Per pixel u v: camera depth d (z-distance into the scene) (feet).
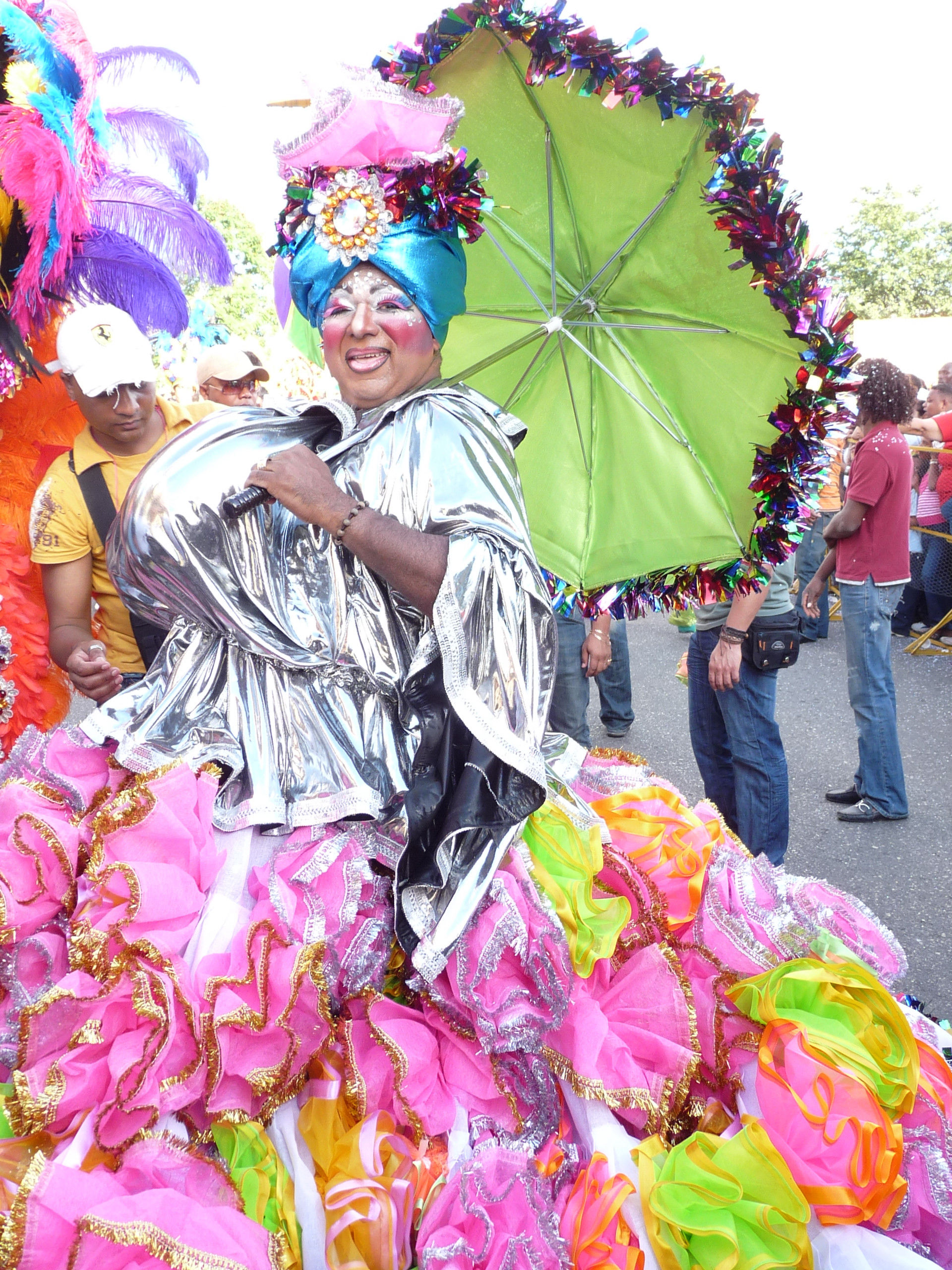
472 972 3.96
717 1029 4.23
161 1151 3.47
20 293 6.44
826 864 11.33
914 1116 4.18
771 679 9.56
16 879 4.08
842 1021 4.17
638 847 4.99
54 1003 3.62
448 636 3.97
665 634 24.11
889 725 12.29
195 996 3.69
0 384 6.75
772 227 4.92
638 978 4.29
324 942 3.84
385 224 4.33
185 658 4.64
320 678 4.55
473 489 4.16
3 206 6.08
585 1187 3.82
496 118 5.78
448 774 4.13
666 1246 3.66
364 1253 3.63
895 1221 3.92
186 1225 3.26
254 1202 3.58
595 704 18.26
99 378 6.68
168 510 4.29
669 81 4.96
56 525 7.11
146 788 4.02
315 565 4.43
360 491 4.28
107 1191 3.29
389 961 4.37
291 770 4.37
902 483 11.87
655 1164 3.87
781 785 9.73
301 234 4.49
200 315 18.11
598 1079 3.90
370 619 4.45
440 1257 3.49
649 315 6.01
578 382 6.46
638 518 6.40
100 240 7.06
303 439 4.65
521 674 4.15
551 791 4.71
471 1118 3.96
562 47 4.98
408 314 4.44
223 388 12.17
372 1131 3.77
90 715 4.60
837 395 5.20
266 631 4.41
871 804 12.51
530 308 6.39
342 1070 3.98
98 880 3.86
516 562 4.19
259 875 4.09
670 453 6.22
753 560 5.93
